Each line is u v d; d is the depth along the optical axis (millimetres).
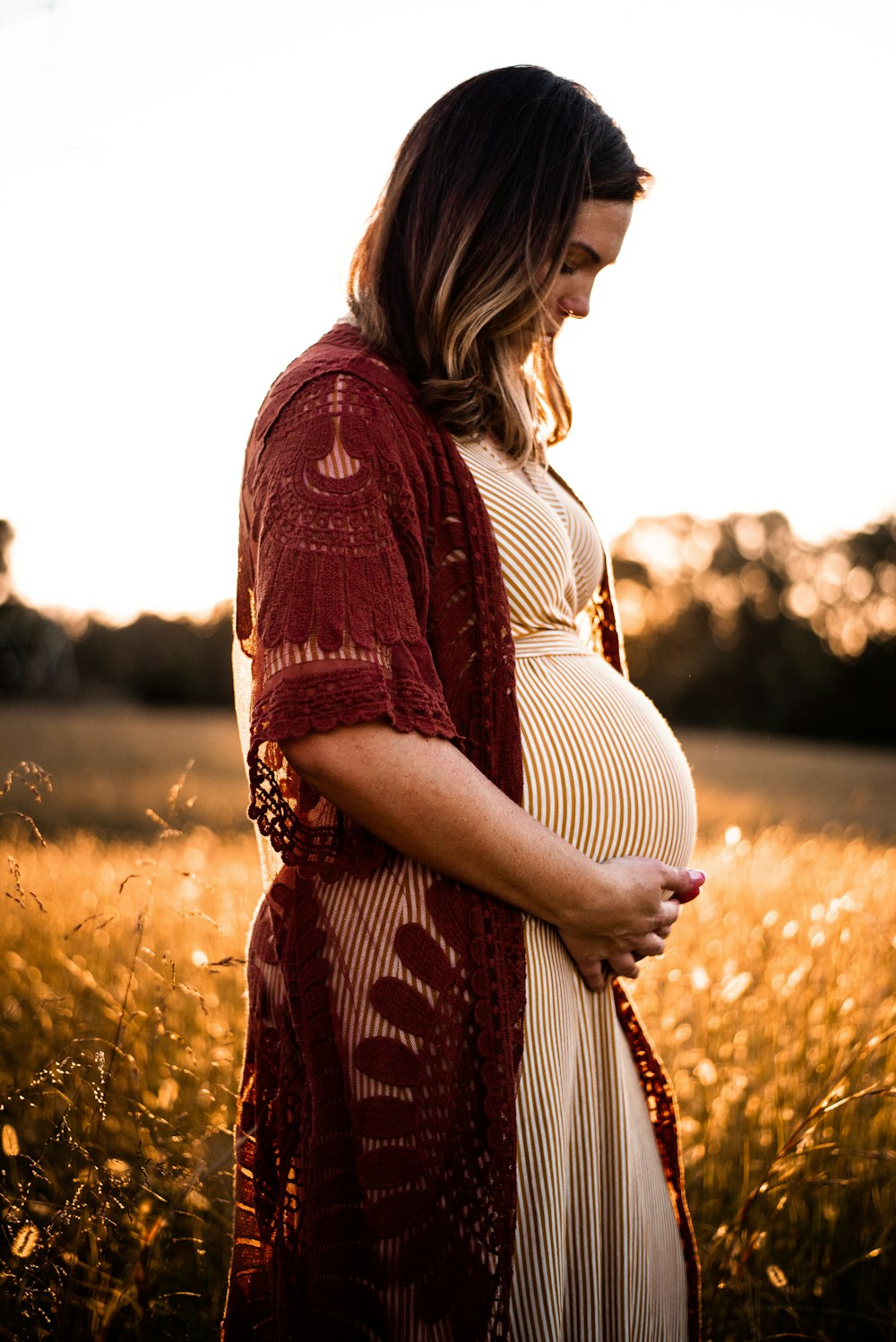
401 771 1069
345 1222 1154
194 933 2883
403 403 1213
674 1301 1428
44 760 18938
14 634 32062
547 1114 1215
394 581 1113
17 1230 1592
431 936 1163
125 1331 1559
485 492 1271
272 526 1122
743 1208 1736
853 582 44250
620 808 1362
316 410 1158
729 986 2150
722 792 17906
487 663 1200
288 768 1238
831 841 6113
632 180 1342
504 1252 1128
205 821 12625
